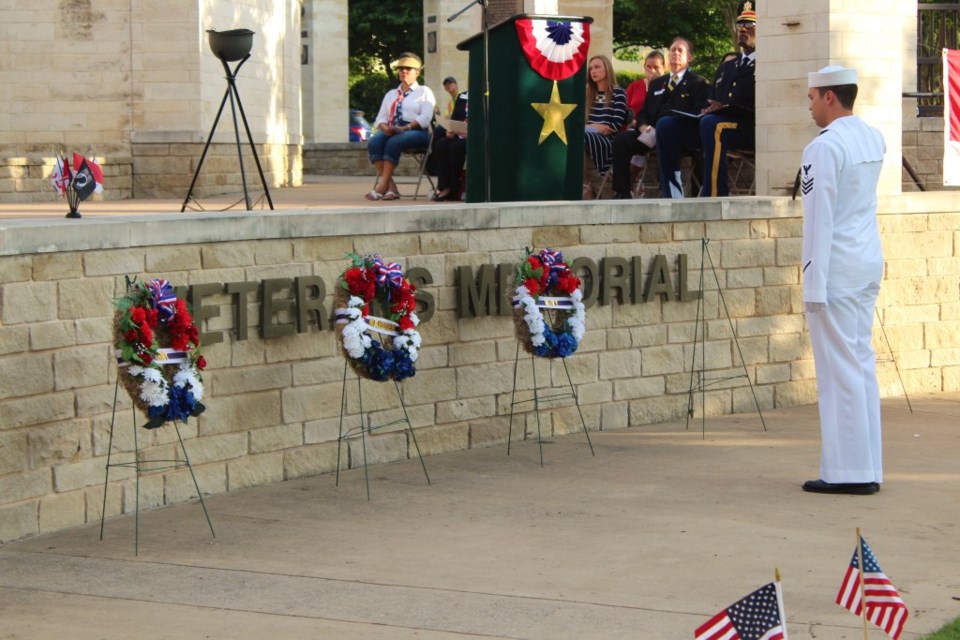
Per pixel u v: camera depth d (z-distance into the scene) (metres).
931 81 19.75
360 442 11.45
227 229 10.37
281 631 7.31
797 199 14.23
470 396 12.16
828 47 15.06
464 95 18.92
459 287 11.94
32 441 9.24
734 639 5.16
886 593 5.61
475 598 7.89
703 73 51.25
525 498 10.43
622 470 11.41
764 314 14.16
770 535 9.30
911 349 15.16
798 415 13.92
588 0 30.27
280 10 26.59
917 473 11.26
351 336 10.34
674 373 13.56
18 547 9.03
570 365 12.80
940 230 15.25
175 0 23.48
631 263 13.11
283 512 10.00
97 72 23.59
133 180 23.67
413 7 59.00
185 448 10.29
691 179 18.14
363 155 36.25
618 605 7.75
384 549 8.99
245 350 10.63
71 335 9.44
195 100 23.62
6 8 23.44
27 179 19.94
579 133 15.38
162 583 8.23
